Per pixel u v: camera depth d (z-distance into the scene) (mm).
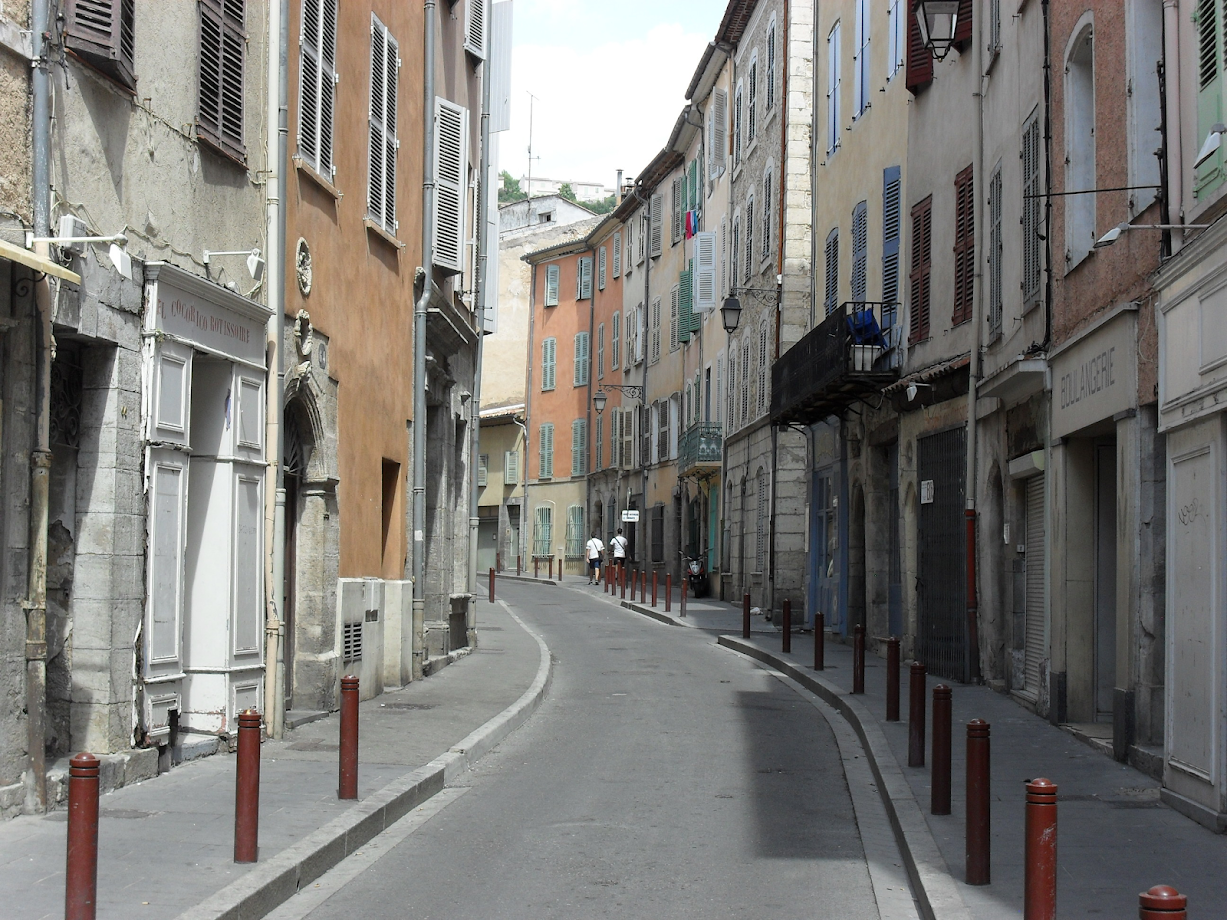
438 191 19797
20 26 8898
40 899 6855
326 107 14758
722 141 42250
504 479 67375
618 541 48562
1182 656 10055
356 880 8289
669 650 25500
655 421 51812
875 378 22156
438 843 9344
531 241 69875
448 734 13477
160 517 10766
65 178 9383
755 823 10125
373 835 9453
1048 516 15078
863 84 25453
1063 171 14586
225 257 11945
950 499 19422
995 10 17891
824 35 28984
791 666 21062
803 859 8961
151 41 10586
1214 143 9812
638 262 54844
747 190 37938
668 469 49750
